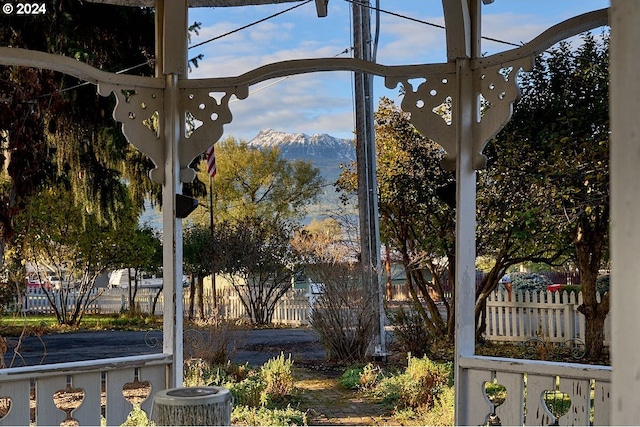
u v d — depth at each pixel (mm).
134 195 10148
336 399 7793
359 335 10031
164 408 1888
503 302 11633
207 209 25703
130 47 9102
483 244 10484
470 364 3961
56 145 8781
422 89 4281
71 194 14336
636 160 1022
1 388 3621
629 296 1024
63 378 3844
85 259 16562
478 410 3945
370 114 10156
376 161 11078
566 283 17594
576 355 10016
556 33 3758
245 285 17656
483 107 9250
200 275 17312
